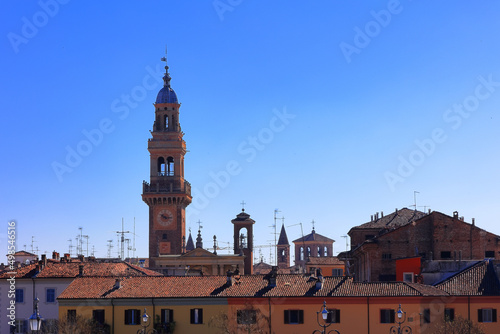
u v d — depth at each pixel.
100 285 111.94
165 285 110.75
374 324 102.81
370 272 130.62
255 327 104.69
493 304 103.44
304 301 104.50
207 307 106.75
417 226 130.75
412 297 102.44
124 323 108.38
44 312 130.62
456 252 129.38
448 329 96.81
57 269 134.38
